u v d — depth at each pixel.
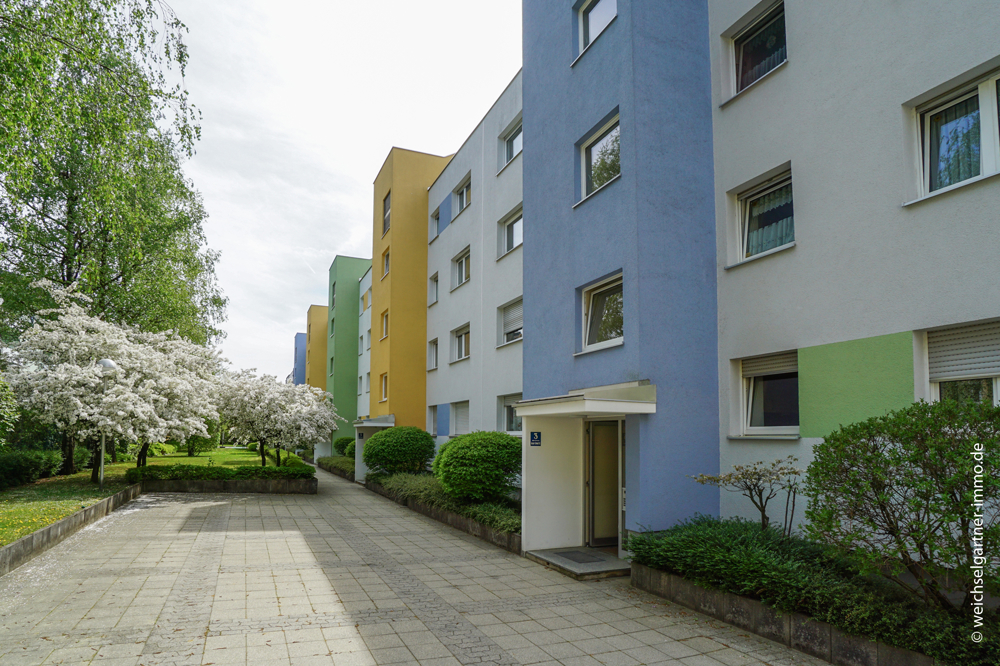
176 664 4.80
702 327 8.78
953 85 6.19
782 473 6.78
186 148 11.91
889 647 4.55
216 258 26.56
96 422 15.12
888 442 4.64
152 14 10.89
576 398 7.93
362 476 23.03
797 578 5.43
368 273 32.66
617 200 9.08
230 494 17.58
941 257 6.07
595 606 6.62
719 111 9.20
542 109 11.73
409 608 6.46
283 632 5.61
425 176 23.56
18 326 19.38
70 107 10.26
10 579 7.32
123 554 8.89
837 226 7.21
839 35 7.34
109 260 20.48
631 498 8.23
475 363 17.73
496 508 11.09
